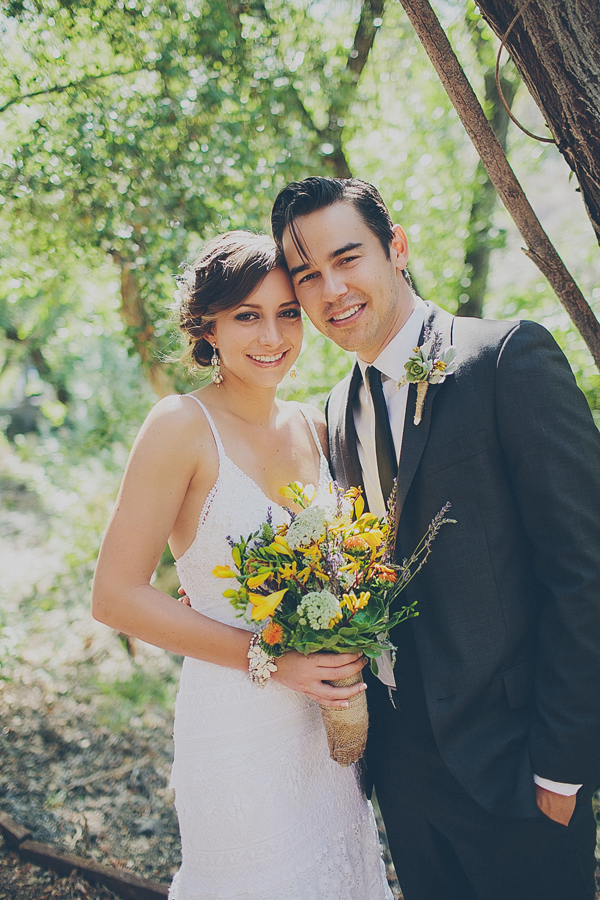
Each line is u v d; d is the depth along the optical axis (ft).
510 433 5.59
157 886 8.36
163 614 5.86
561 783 5.49
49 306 18.51
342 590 5.66
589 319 6.72
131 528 5.89
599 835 9.07
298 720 6.26
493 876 6.18
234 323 6.34
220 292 6.20
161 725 13.35
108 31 13.21
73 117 12.95
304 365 16.28
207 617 6.05
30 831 9.35
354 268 6.01
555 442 5.46
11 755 11.41
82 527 20.12
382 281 6.11
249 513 6.21
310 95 16.24
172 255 13.55
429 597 6.06
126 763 11.74
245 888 5.91
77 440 26.02
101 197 13.26
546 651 5.59
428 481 5.90
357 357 6.66
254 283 6.16
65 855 8.82
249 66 14.35
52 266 15.23
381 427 6.41
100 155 13.01
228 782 5.98
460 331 6.13
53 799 10.44
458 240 19.56
